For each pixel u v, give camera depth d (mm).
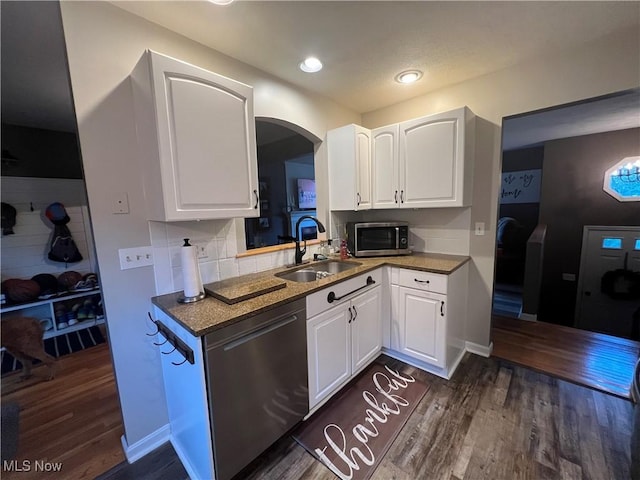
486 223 2287
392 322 2279
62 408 1896
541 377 2066
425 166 2213
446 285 1944
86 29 1250
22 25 1389
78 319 3057
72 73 1228
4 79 1935
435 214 2553
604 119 3088
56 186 3031
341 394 1913
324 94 2445
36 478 1393
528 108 2012
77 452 1536
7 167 2768
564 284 4199
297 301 1525
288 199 4715
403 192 2355
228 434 1240
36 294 2766
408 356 2273
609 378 2035
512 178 5078
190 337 1168
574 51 1814
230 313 1257
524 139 4086
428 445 1501
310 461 1430
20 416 1821
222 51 1735
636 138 3521
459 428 1607
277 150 4594
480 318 2391
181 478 1383
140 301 1474
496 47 1786
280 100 2123
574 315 4156
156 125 1202
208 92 1338
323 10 1389
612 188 3729
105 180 1333
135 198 1423
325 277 1885
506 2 1369
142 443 1525
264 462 1432
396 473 1352
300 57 1827
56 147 3035
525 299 3611
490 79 2135
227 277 1838
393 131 2365
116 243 1382
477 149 2258
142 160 1410
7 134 2768
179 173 1271
